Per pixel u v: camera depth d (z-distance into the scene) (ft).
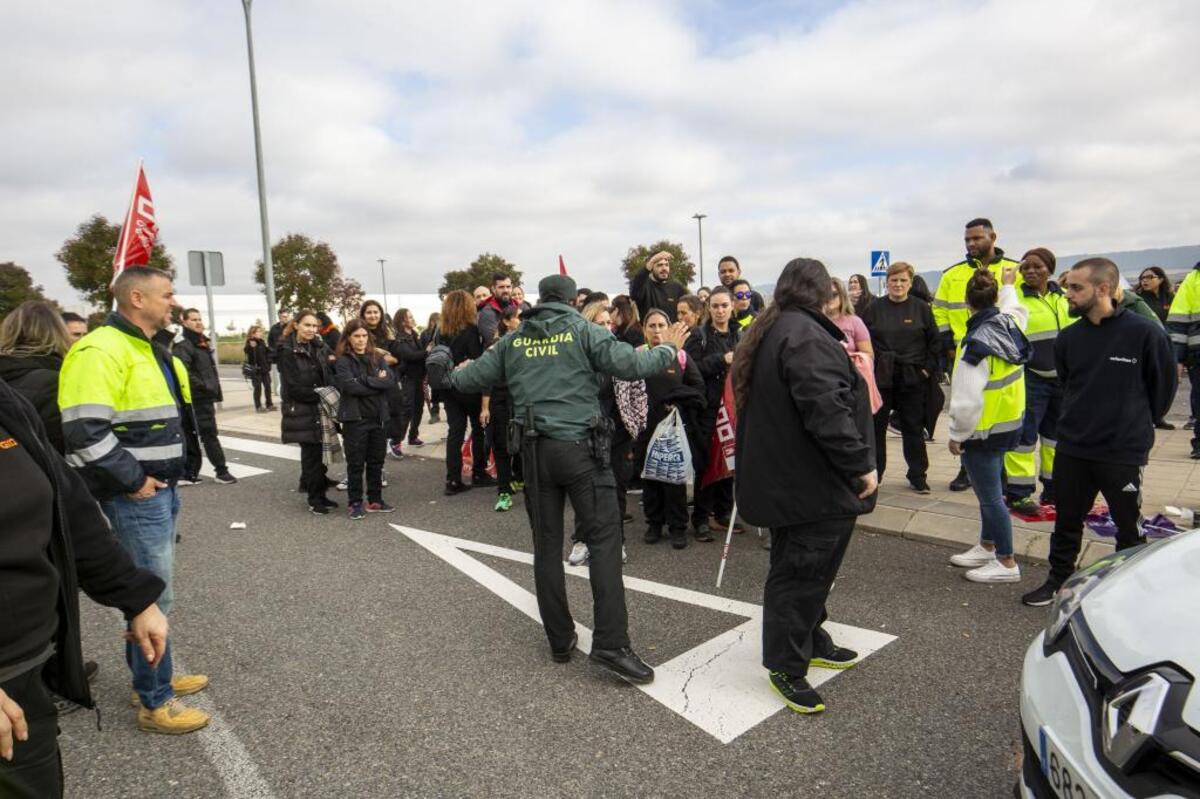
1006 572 14.20
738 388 10.43
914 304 20.15
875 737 9.35
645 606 13.87
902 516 17.98
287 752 9.46
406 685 11.16
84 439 9.11
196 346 26.58
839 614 13.10
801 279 10.10
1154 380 11.82
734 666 11.42
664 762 8.96
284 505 23.39
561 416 11.41
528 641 12.66
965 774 8.54
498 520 20.77
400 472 28.22
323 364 21.76
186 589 15.70
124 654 12.69
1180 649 5.36
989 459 13.89
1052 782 5.62
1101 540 15.25
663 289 25.44
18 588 4.96
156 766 9.25
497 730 9.81
